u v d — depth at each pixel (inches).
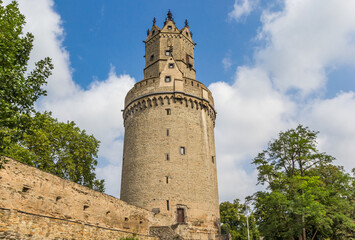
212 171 1854.1
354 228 1488.7
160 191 1657.2
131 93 2007.9
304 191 1449.3
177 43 2106.3
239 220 2832.2
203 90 1984.5
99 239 871.1
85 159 1747.0
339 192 1487.5
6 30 669.3
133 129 1893.5
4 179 784.9
